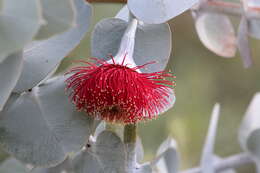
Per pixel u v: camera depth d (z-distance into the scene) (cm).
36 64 34
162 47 38
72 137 34
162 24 38
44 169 37
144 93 36
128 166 36
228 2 51
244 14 49
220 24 50
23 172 41
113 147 36
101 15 61
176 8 35
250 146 50
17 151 34
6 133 34
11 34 27
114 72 35
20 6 27
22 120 34
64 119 35
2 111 34
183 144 63
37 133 34
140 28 38
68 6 28
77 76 35
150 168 38
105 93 35
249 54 50
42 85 36
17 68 31
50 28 28
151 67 38
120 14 40
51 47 34
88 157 36
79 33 34
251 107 52
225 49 51
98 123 38
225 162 50
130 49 37
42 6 28
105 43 38
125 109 35
